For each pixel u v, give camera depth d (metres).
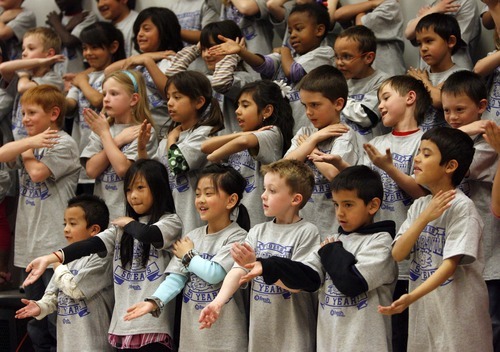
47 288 9.98
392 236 8.06
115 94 11.13
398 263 8.84
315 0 12.73
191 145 10.03
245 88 10.15
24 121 11.27
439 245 7.66
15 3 15.37
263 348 8.44
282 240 8.46
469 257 7.35
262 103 10.01
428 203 7.85
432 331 7.67
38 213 11.01
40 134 10.63
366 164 9.40
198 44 12.23
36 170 10.80
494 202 8.09
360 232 8.04
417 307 7.83
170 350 9.38
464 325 7.50
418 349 7.79
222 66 11.05
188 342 8.95
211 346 8.77
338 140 9.16
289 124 10.15
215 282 8.72
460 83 9.13
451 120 9.23
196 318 8.90
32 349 11.55
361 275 7.65
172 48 12.87
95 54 13.19
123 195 10.75
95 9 15.52
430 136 7.76
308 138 9.24
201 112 10.52
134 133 10.91
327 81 9.38
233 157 10.16
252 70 12.05
